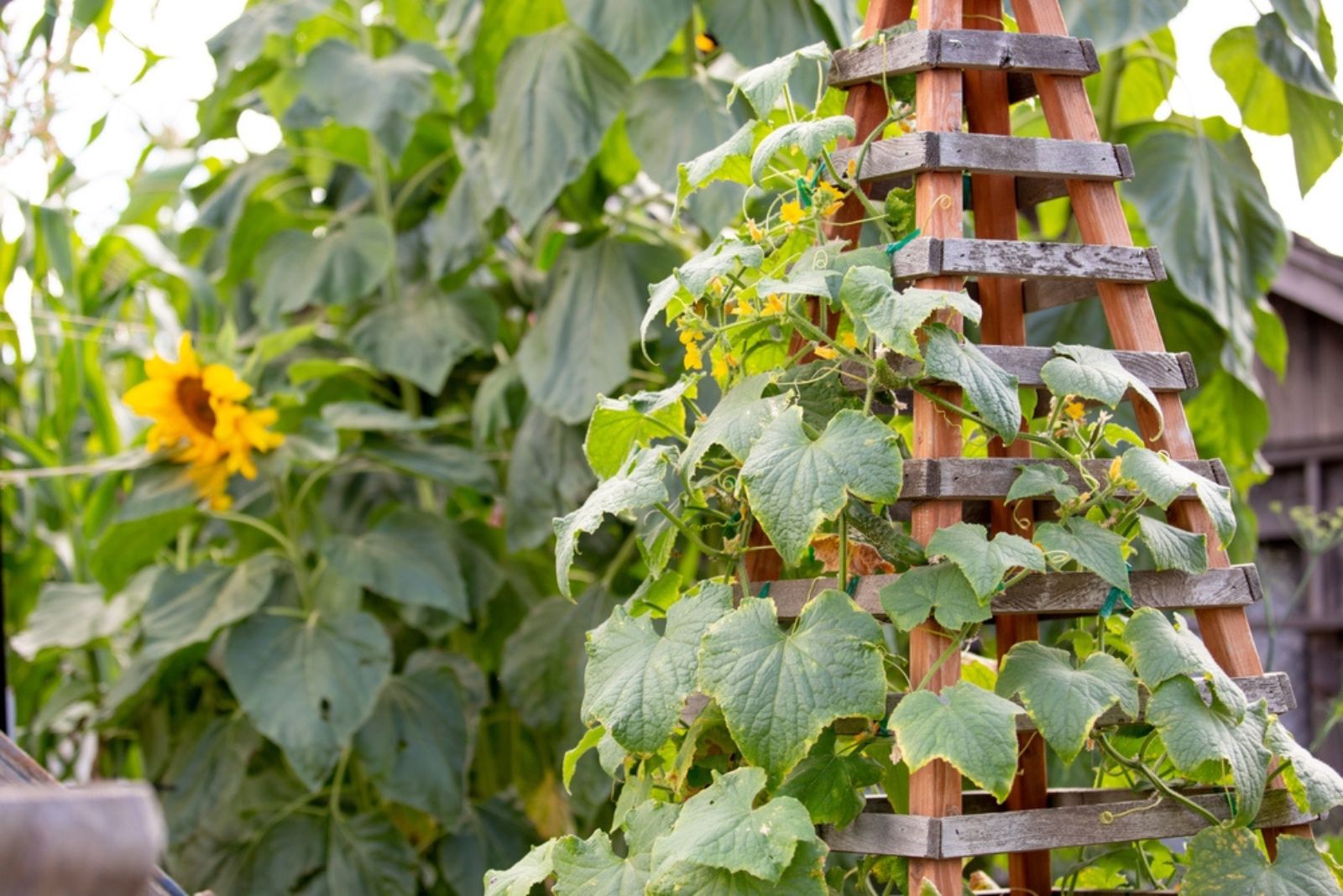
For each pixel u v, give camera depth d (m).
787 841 0.93
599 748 1.21
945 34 1.13
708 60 2.35
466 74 2.43
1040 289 1.28
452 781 2.22
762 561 1.22
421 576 2.22
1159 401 1.17
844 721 1.10
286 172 2.80
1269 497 4.35
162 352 2.73
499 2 2.31
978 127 1.25
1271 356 2.26
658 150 2.04
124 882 0.40
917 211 1.12
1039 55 1.15
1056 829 1.04
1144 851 1.40
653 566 1.19
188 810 2.27
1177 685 1.04
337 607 2.25
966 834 1.00
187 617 2.19
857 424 1.00
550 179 2.09
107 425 2.67
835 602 1.00
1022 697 1.00
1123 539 1.07
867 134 1.21
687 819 0.98
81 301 2.75
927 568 1.03
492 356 2.71
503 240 2.82
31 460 2.72
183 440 2.25
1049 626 1.99
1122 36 1.80
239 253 2.72
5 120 2.05
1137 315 1.16
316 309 2.80
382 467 2.52
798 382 1.15
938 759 1.01
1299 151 1.98
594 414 1.22
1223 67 2.00
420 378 2.34
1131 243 1.17
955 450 1.08
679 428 1.26
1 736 0.96
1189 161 1.97
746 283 1.29
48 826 0.39
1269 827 1.13
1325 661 4.22
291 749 2.04
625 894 1.05
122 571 2.36
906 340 0.99
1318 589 4.23
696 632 1.03
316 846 2.20
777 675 0.97
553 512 2.26
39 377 2.91
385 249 2.46
